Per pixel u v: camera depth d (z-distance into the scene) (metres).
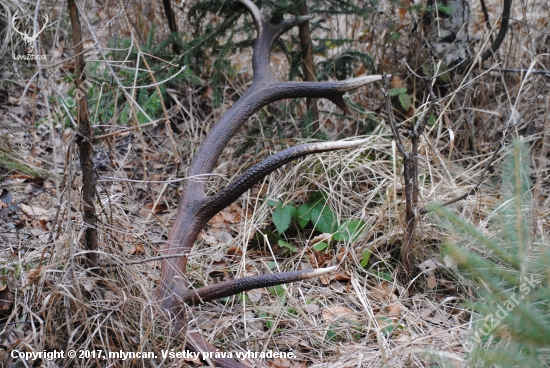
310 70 3.25
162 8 3.69
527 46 3.56
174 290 2.06
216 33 3.16
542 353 1.52
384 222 2.67
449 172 2.96
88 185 1.91
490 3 4.03
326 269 1.97
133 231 2.32
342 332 2.19
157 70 2.96
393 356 1.88
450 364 1.75
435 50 3.33
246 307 2.32
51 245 1.98
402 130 3.20
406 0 3.33
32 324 1.78
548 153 3.22
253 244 2.73
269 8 3.15
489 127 3.46
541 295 1.46
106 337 1.82
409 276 2.46
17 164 2.96
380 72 3.53
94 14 3.67
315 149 2.22
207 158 2.52
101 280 1.98
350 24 3.83
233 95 3.78
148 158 3.30
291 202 2.93
